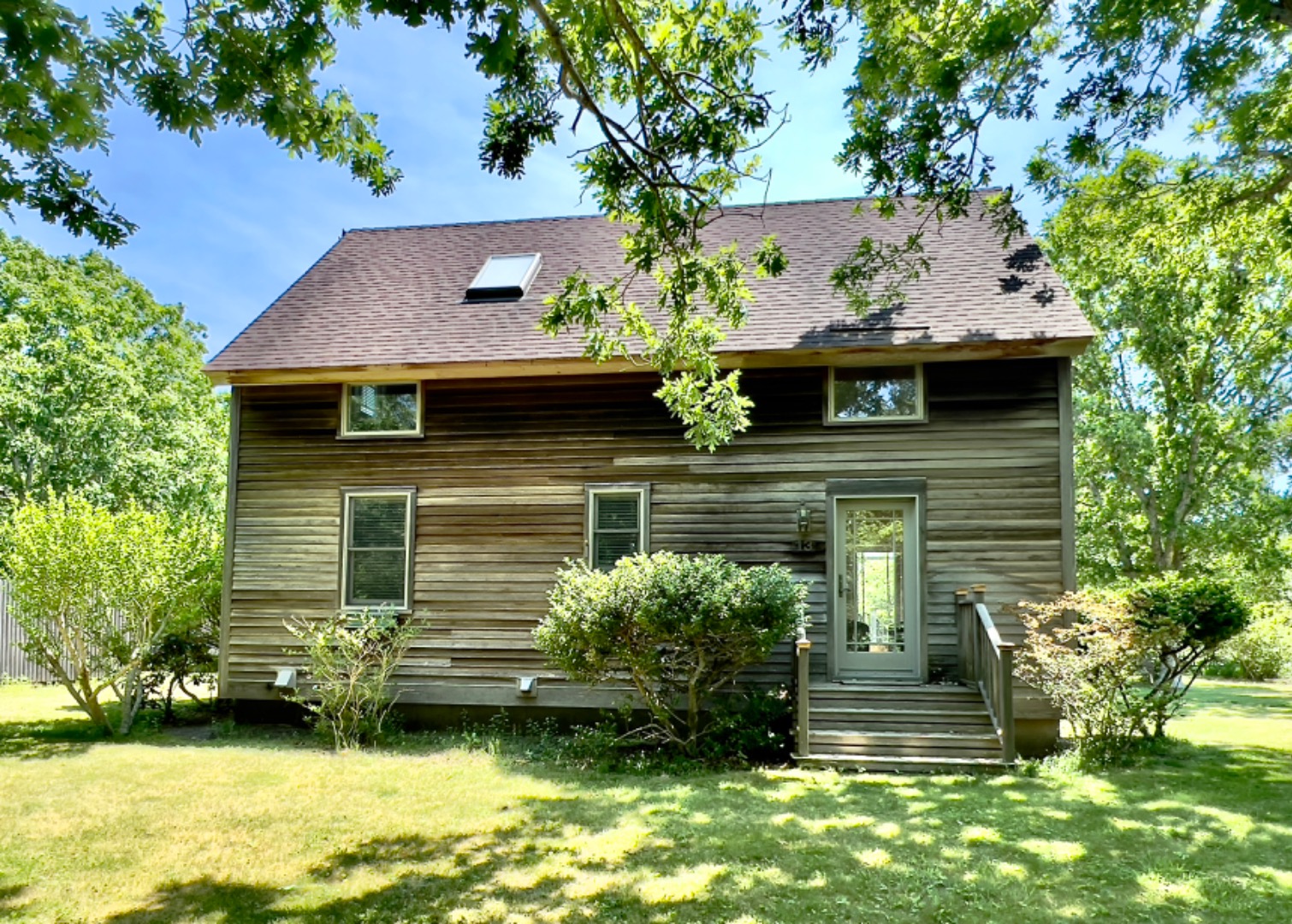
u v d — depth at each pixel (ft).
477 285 41.09
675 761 28.73
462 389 37.11
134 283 82.07
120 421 71.15
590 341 25.18
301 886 17.08
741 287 22.58
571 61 17.90
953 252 38.52
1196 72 20.65
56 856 18.99
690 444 35.09
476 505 36.37
